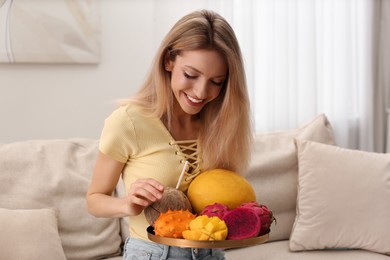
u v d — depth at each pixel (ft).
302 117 11.75
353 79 12.41
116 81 10.51
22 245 7.07
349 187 8.81
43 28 9.72
